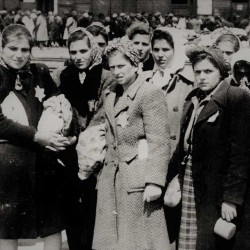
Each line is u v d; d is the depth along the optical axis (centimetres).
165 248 402
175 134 457
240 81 479
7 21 3108
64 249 520
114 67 403
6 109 411
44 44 3061
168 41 462
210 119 388
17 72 415
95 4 3916
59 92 438
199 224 395
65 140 415
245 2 3878
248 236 392
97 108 456
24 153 411
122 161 406
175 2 3944
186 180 407
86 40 468
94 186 442
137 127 404
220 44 577
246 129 381
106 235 409
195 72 400
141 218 403
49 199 421
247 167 383
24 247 517
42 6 3984
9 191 409
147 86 402
